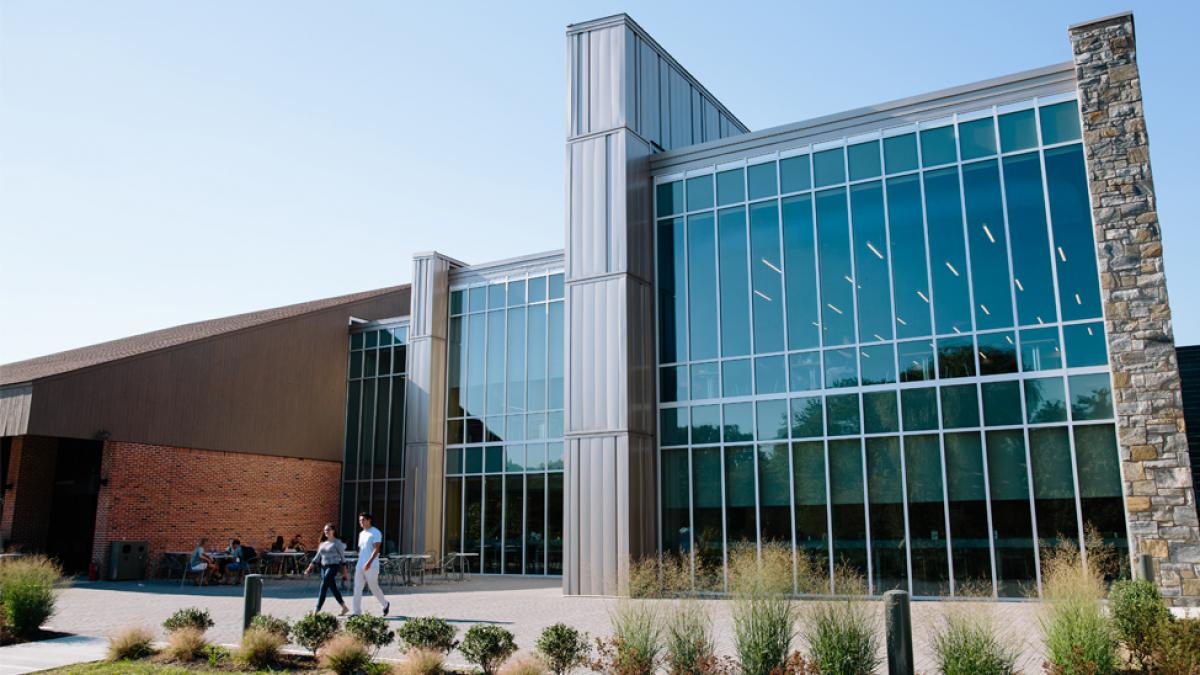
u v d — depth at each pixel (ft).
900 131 60.64
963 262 57.31
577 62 71.36
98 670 33.88
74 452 89.51
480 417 90.74
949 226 58.08
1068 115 55.67
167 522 83.82
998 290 56.08
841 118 62.80
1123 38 54.19
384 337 102.53
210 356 89.56
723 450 63.46
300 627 35.45
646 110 71.10
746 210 65.51
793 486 60.39
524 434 87.20
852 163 61.98
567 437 66.64
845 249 61.26
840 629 27.27
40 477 89.40
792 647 32.12
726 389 64.18
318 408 100.63
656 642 30.09
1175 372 50.11
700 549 63.00
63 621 49.83
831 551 58.23
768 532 60.75
